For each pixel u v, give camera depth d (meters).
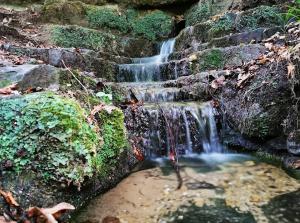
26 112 2.24
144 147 3.48
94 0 8.23
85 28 6.91
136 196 2.51
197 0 8.41
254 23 5.30
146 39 7.99
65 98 2.46
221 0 7.23
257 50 4.40
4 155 2.11
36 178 2.12
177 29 8.47
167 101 4.24
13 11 7.03
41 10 7.08
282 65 3.31
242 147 3.62
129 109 3.56
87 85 3.36
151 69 5.43
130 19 8.20
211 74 4.21
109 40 7.14
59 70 3.11
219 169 3.08
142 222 2.13
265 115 3.32
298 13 4.88
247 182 2.72
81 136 2.27
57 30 6.49
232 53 4.61
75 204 2.29
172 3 8.48
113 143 2.76
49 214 1.95
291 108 3.15
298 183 2.65
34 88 2.77
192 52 5.62
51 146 2.16
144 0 8.41
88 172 2.24
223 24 5.66
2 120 2.21
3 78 2.83
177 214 2.22
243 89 3.62
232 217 2.15
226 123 3.81
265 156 3.38
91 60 5.14
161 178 2.87
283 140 3.26
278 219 2.11
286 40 4.28
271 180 2.74
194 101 4.16
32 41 5.90
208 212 2.23
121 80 5.53
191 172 3.01
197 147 3.70
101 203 2.40
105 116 2.78
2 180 2.06
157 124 3.60
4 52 4.56
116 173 2.83
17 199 2.01
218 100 3.95
